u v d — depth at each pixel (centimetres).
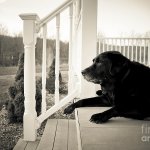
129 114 213
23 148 279
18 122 530
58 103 320
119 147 141
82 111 247
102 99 271
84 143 148
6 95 653
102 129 181
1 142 448
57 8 309
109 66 238
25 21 290
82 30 295
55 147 239
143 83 222
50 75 668
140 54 626
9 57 719
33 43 294
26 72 296
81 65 298
